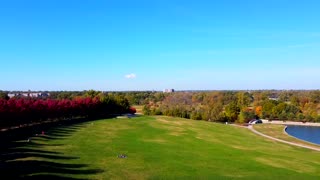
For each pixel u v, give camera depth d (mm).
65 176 33219
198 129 95250
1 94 118125
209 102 185250
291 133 115312
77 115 111812
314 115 151000
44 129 73250
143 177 35500
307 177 40062
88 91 153875
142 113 149750
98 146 54344
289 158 54000
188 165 43250
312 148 71062
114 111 138375
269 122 147625
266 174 40562
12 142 51812
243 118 144000
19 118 74125
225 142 71938
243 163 46875
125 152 50406
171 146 60062
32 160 39062
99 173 35625
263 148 66312
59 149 48594
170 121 112875
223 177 37625
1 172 32594
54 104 95688
